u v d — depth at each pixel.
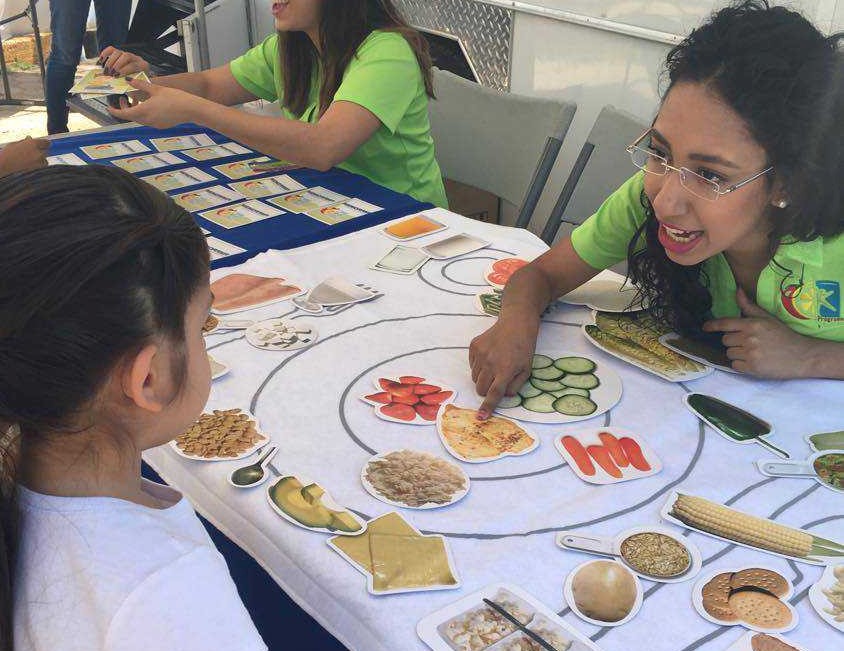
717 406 1.14
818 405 1.15
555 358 1.26
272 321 1.33
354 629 0.82
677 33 2.32
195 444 1.04
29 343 0.57
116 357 0.60
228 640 0.61
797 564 0.87
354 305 1.39
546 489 0.98
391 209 1.80
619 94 2.58
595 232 1.41
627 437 1.08
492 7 2.87
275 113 3.34
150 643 0.58
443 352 1.26
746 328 1.22
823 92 1.01
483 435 1.08
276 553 0.90
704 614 0.81
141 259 0.59
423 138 2.20
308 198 1.85
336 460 1.02
